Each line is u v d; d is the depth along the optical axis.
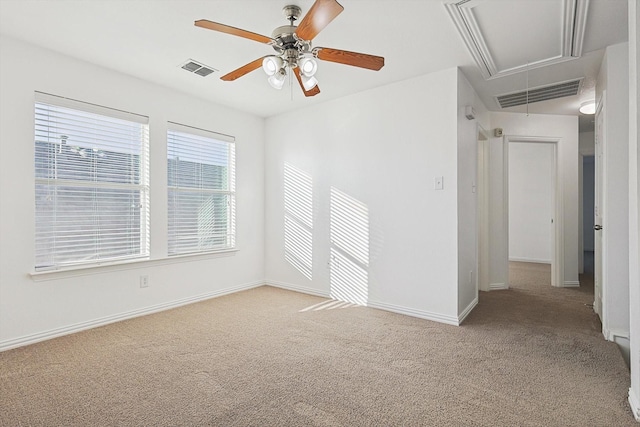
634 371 1.81
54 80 2.85
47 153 2.85
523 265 6.54
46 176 2.84
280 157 4.63
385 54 2.87
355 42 2.67
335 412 1.80
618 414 1.78
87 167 3.09
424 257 3.33
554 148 4.74
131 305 3.37
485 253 4.53
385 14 2.28
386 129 3.58
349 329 3.03
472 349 2.60
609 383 2.09
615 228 2.73
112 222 3.27
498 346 2.65
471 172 3.62
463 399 1.92
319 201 4.19
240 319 3.31
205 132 4.04
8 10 2.27
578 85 3.51
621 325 2.72
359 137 3.81
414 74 3.30
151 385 2.07
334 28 2.46
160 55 2.93
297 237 4.44
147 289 3.49
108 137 3.23
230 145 4.39
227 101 4.11
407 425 1.69
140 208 3.48
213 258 4.14
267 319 3.31
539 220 6.91
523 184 7.07
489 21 2.35
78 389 2.03
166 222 3.66
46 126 2.84
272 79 2.35
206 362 2.38
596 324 3.15
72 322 2.96
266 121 4.80
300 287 4.42
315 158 4.23
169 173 3.72
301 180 4.39
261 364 2.35
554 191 4.77
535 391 2.00
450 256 3.17
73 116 3.00
